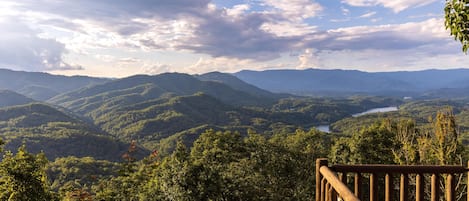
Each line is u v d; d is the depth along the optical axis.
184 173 19.75
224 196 20.67
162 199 20.81
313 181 24.58
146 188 24.64
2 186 15.29
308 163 25.80
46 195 16.25
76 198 29.14
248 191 21.77
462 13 3.07
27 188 15.42
